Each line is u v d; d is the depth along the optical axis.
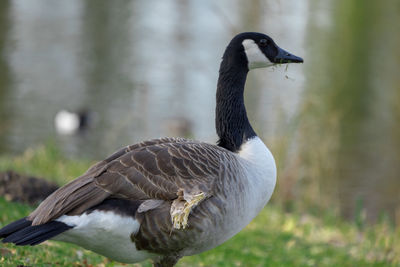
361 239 11.55
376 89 24.61
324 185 14.61
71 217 5.11
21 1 40.53
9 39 31.72
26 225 5.02
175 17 38.28
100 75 27.53
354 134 21.12
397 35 30.31
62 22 35.88
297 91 22.25
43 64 28.56
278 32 19.38
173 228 5.39
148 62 29.55
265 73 18.62
